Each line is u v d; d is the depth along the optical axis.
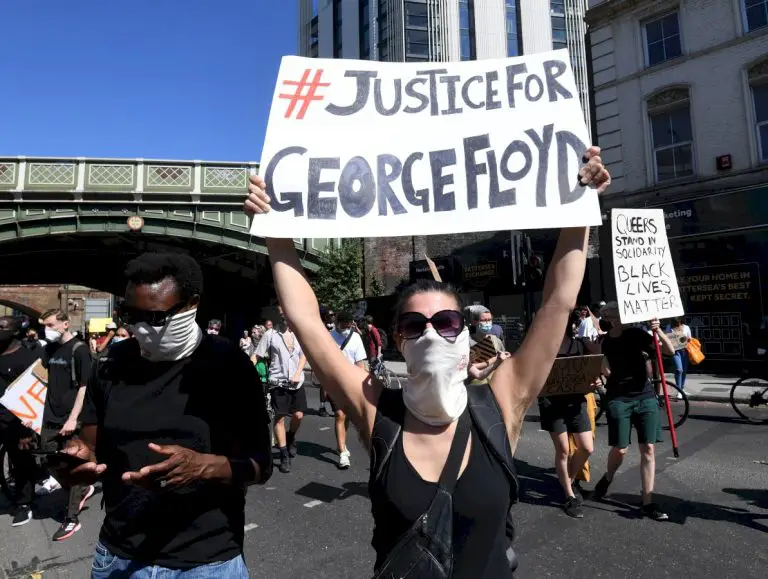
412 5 34.56
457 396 1.44
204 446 1.71
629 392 4.41
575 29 37.16
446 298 1.54
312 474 5.84
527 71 1.99
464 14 35.62
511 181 1.88
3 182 19.27
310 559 3.74
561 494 4.86
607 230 15.27
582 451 4.46
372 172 1.94
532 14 36.16
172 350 1.72
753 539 3.81
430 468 1.40
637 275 4.67
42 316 4.63
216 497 1.69
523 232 13.65
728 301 12.72
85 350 4.56
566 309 1.61
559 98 1.93
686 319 13.41
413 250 23.05
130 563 1.64
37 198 19.77
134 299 1.69
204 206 21.16
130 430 1.70
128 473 1.45
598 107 15.68
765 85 12.64
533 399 1.60
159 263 1.71
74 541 4.16
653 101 14.52
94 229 20.62
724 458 5.88
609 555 3.62
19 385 4.44
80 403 4.41
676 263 13.66
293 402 6.26
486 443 1.42
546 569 3.46
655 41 14.62
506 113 1.96
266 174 1.91
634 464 5.76
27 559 3.84
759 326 12.20
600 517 4.30
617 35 15.26
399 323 1.54
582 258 1.70
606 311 4.56
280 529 4.29
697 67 13.64
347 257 22.88
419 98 2.02
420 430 1.46
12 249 23.91
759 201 12.28
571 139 1.87
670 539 3.85
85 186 19.88
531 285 13.64
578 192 1.80
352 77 2.04
